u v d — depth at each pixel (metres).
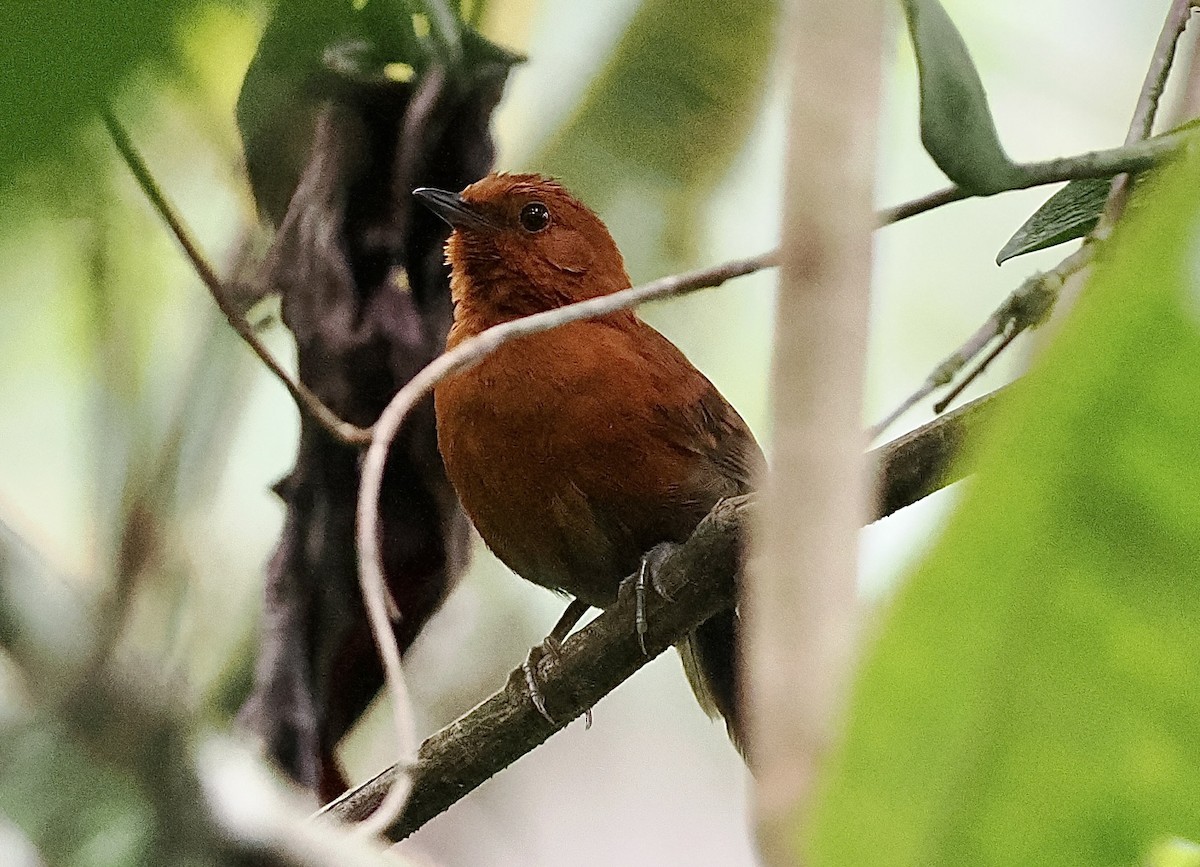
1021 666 1.82
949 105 4.08
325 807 6.85
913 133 11.30
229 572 8.95
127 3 1.79
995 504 1.70
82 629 3.26
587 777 12.76
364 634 7.57
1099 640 1.83
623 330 8.11
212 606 8.70
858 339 2.10
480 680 11.09
